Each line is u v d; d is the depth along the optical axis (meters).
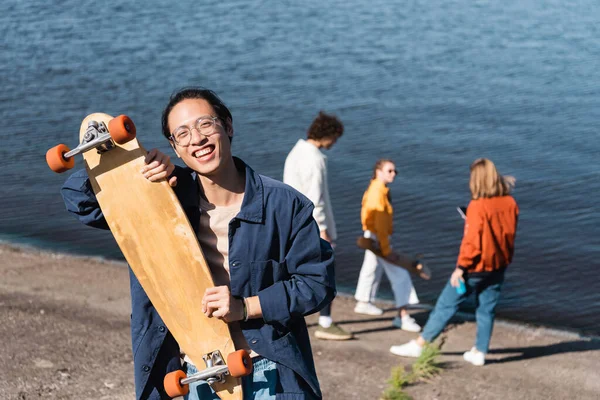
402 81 22.53
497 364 8.08
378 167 8.88
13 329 7.49
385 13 33.28
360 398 6.78
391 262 8.92
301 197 3.19
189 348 3.13
